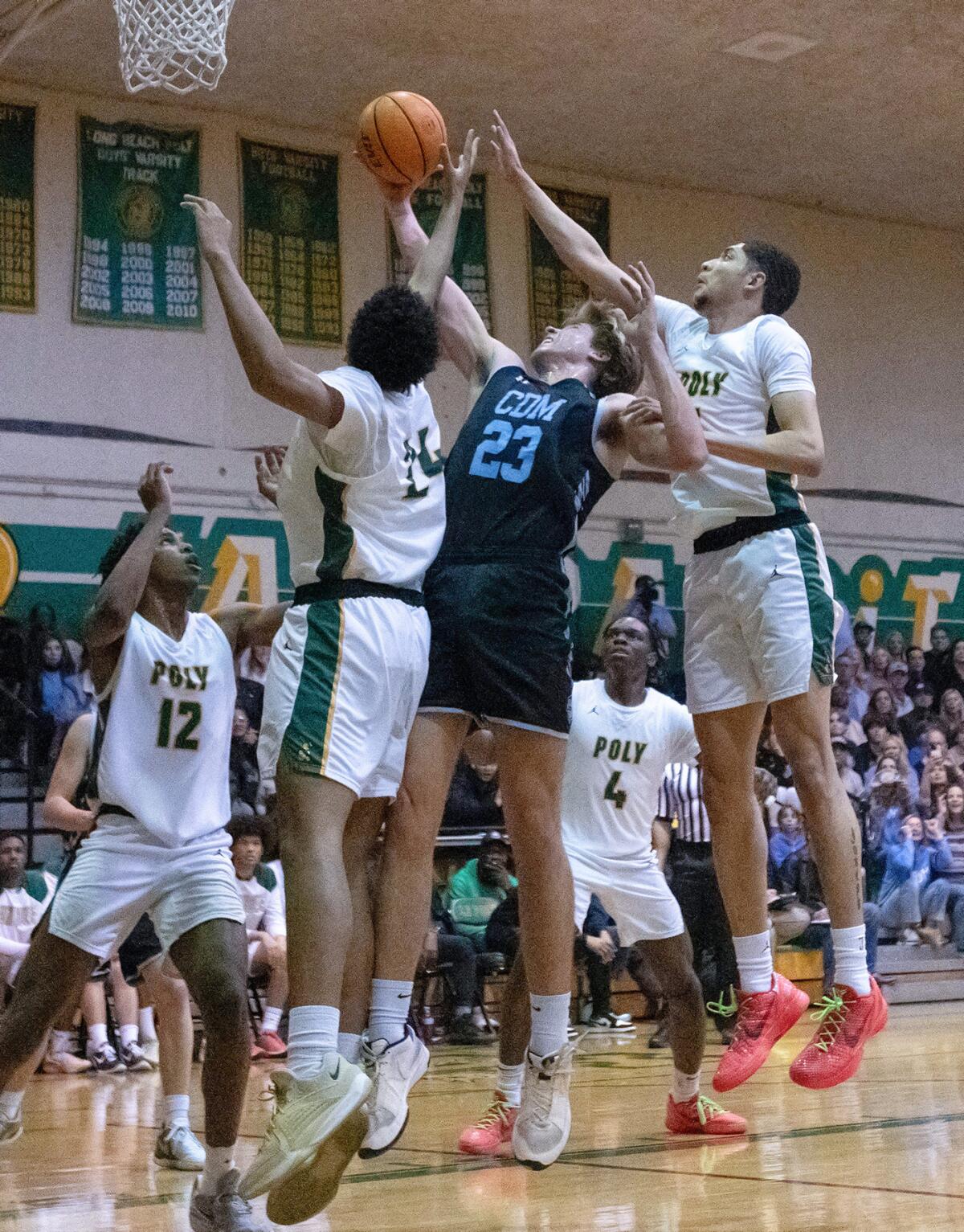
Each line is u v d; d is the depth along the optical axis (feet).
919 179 43.60
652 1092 19.44
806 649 13.39
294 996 9.28
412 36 34.24
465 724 11.39
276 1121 8.75
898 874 41.11
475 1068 24.32
